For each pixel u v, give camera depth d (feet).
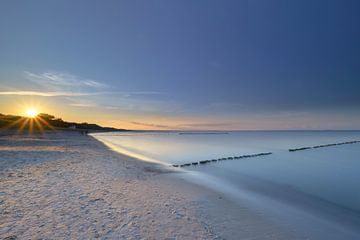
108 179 36.27
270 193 36.63
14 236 16.56
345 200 34.86
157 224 20.12
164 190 32.19
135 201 26.09
